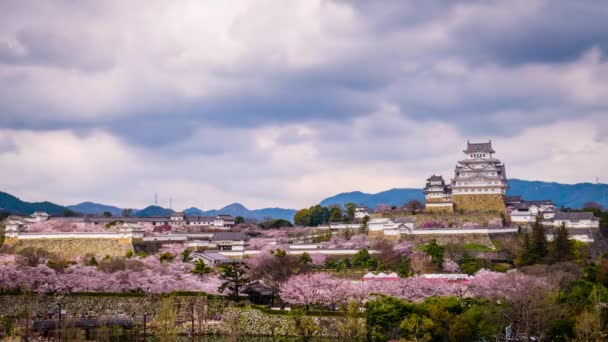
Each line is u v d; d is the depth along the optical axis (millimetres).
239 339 186000
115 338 182625
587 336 143000
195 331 191625
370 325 168250
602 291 163625
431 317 161625
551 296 160625
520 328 160500
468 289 189375
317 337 178125
